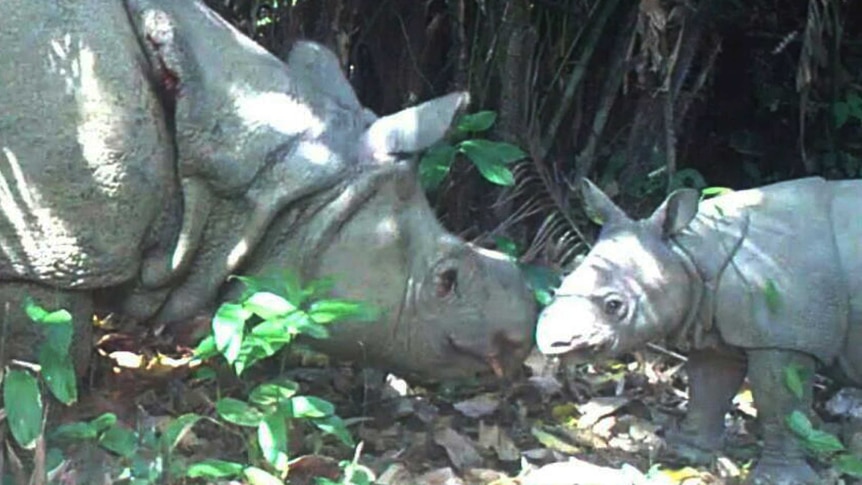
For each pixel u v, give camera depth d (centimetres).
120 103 604
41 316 570
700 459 627
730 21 836
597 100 823
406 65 811
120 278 611
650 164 805
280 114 619
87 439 583
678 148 845
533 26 789
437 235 624
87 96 601
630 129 817
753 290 607
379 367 635
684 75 795
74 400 571
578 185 783
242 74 620
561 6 801
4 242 603
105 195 603
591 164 800
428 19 813
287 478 596
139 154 604
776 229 612
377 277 620
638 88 814
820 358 611
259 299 581
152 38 610
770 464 613
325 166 616
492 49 788
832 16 848
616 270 603
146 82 609
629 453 637
